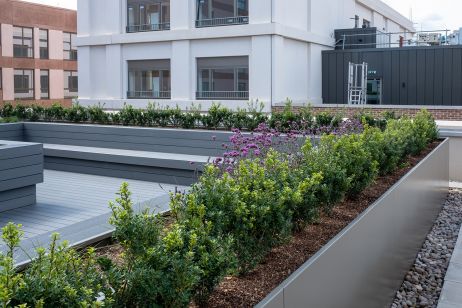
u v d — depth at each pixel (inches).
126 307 98.8
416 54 1002.7
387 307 211.0
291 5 1005.2
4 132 501.4
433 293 226.8
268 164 180.7
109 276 96.6
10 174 282.5
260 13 949.8
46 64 1584.6
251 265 139.9
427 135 404.2
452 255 270.4
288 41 997.2
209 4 1010.7
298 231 177.8
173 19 1035.3
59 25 1621.6
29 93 1540.4
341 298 149.2
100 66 1130.0
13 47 1492.4
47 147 458.3
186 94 1025.5
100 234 183.3
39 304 79.4
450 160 479.8
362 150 224.1
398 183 229.1
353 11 1350.9
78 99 1135.0
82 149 443.8
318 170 189.2
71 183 380.5
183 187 367.6
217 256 113.7
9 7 1473.9
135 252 104.7
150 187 366.3
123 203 115.0
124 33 1082.1
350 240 156.6
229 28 967.6
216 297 125.7
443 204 394.9
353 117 434.0
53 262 93.5
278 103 932.0
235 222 133.6
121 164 406.9
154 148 446.9
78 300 85.9
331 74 1094.4
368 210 178.9
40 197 326.3
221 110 467.5
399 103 1023.6
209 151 421.4
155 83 1072.8
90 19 1128.2
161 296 100.9
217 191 139.0
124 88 1099.9
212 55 1001.5
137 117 505.7
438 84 988.6
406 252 247.9
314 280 128.0
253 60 953.5
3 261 85.6
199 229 118.6
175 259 102.3
